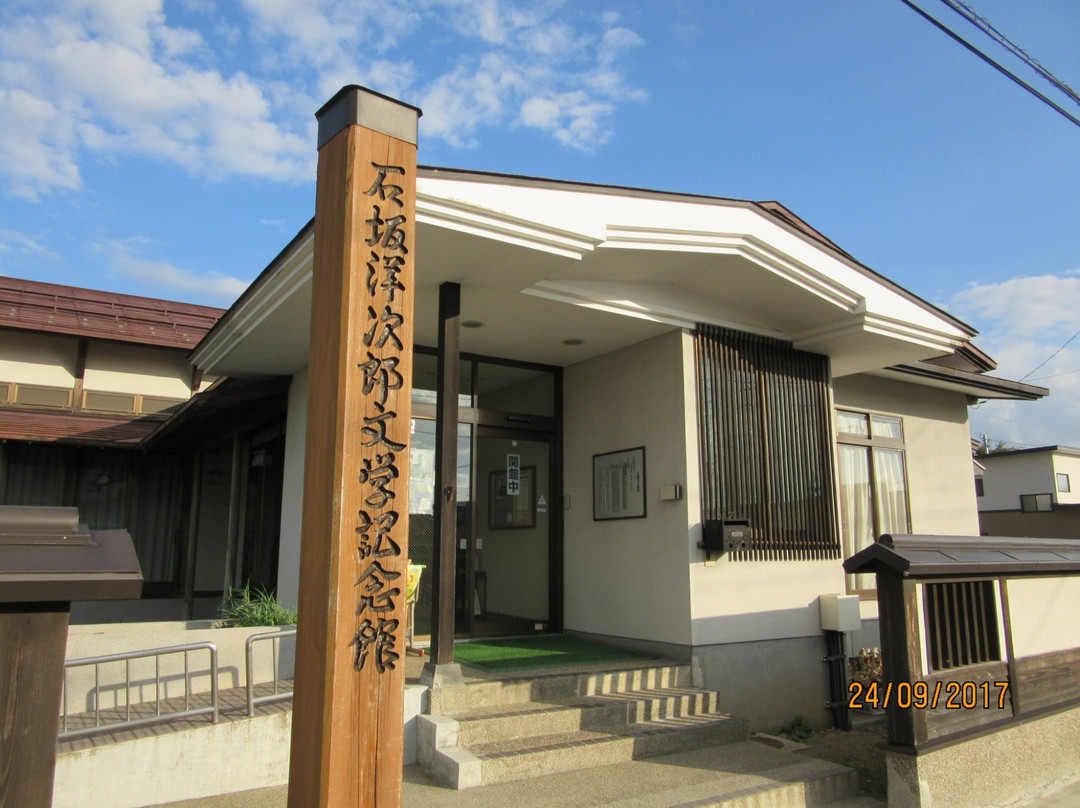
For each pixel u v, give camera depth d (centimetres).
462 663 604
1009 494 1834
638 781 462
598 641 711
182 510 1093
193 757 433
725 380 690
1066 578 592
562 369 805
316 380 304
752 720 646
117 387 1096
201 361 747
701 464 657
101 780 405
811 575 718
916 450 940
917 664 446
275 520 789
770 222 629
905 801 436
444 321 550
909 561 436
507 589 736
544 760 471
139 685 496
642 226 549
